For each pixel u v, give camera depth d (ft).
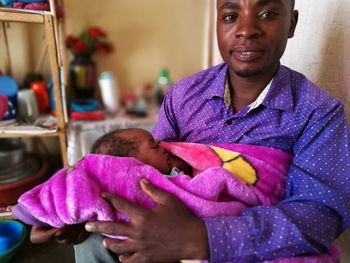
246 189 2.24
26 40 5.44
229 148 2.52
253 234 1.91
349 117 2.79
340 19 2.87
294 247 1.94
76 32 5.74
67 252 4.41
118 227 1.95
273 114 2.48
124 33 5.97
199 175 2.27
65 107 4.80
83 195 2.04
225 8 2.32
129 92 6.39
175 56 6.33
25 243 4.48
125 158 2.32
